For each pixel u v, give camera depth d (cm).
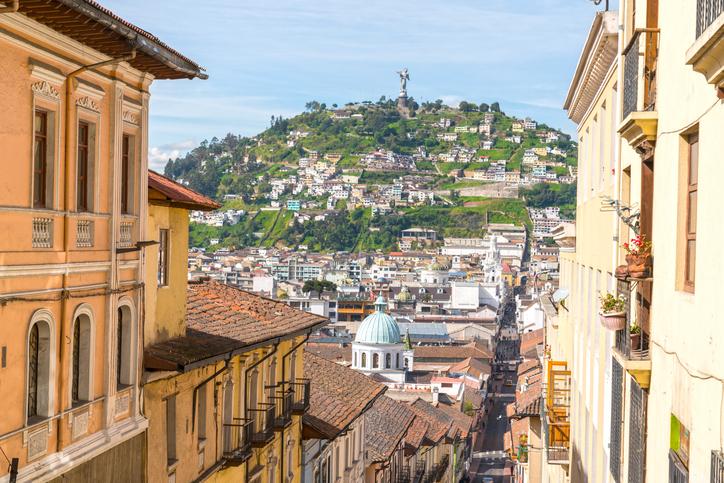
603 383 3192
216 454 3597
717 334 1534
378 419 8275
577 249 4512
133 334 2759
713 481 1509
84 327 2481
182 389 3198
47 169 2278
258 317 4212
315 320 4819
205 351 3164
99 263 2512
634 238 2281
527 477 7819
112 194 2583
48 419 2253
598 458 3312
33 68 2152
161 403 2991
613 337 2700
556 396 5275
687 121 1777
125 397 2720
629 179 2691
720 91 1498
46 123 2283
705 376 1603
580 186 4394
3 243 2048
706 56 1455
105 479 2572
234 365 3803
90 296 2478
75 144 2380
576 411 4309
